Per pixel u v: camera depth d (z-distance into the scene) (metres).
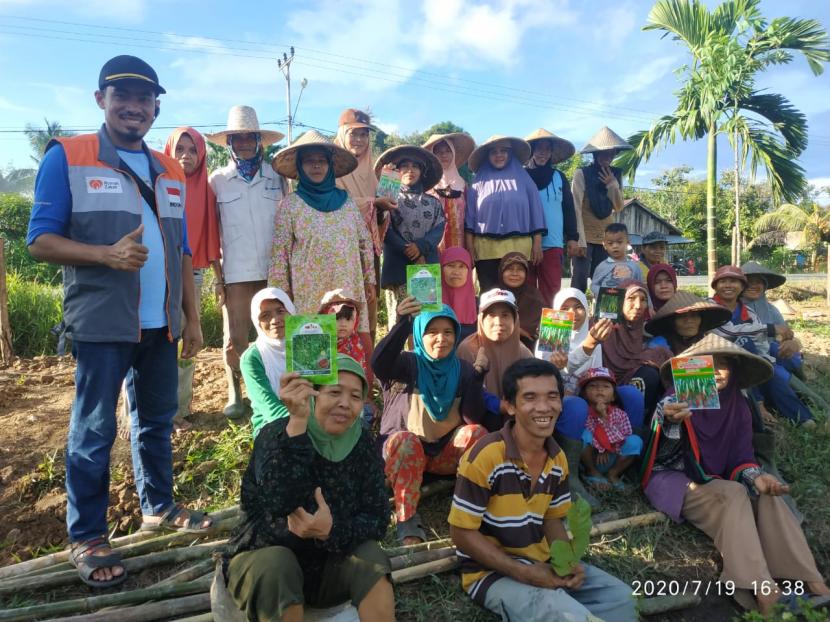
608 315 4.35
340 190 4.79
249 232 4.74
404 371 3.83
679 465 3.95
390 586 2.51
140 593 2.92
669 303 5.11
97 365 2.99
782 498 3.94
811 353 7.93
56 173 2.91
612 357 4.69
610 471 4.24
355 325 4.35
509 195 5.57
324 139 4.87
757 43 10.88
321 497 2.46
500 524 3.07
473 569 3.12
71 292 2.97
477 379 3.88
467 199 5.79
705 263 34.81
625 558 3.56
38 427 4.82
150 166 3.24
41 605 2.82
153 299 3.19
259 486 2.50
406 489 3.51
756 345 5.42
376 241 5.05
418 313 3.79
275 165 4.83
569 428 3.93
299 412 2.41
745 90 11.00
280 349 3.76
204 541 3.46
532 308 5.21
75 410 3.05
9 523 3.61
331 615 2.58
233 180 4.78
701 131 11.86
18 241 16.02
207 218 4.79
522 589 2.89
